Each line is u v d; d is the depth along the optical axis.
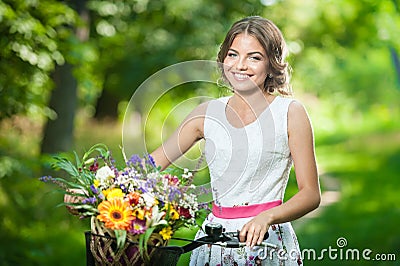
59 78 13.26
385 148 24.80
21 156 10.80
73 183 3.61
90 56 11.73
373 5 15.10
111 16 17.72
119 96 19.48
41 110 11.02
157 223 3.43
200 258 4.14
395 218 10.78
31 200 11.02
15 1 10.12
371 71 37.75
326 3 22.20
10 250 9.00
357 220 11.95
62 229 10.87
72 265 9.43
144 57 18.69
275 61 4.02
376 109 37.50
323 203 14.23
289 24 21.23
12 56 10.41
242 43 3.95
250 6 18.75
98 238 3.46
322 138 30.42
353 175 18.73
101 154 3.69
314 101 35.31
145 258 3.45
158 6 18.33
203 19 18.38
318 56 28.05
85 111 23.98
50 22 10.77
